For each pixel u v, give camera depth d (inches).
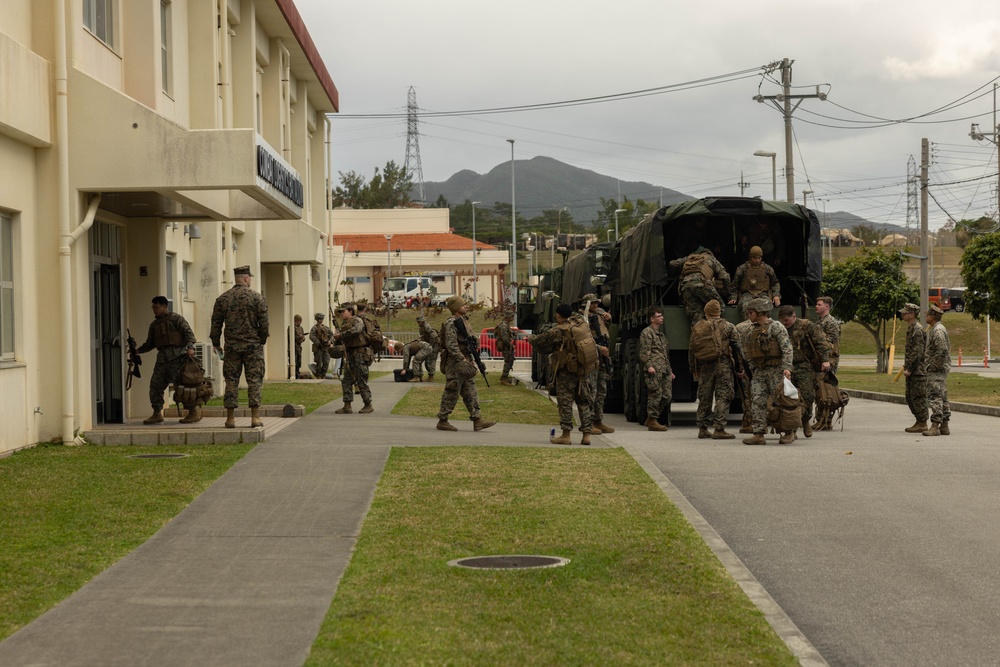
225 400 568.7
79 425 547.8
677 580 282.2
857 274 1616.6
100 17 625.3
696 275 726.5
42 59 526.0
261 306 568.1
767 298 734.5
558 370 584.1
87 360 556.7
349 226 3732.8
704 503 399.2
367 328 766.5
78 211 543.8
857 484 439.8
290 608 255.1
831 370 673.0
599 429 658.2
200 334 930.7
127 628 239.5
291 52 1273.4
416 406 838.5
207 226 930.7
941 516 375.2
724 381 628.1
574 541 328.2
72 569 291.4
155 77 665.0
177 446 537.0
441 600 261.6
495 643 227.8
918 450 553.3
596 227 6082.7
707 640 232.2
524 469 466.9
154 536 335.3
